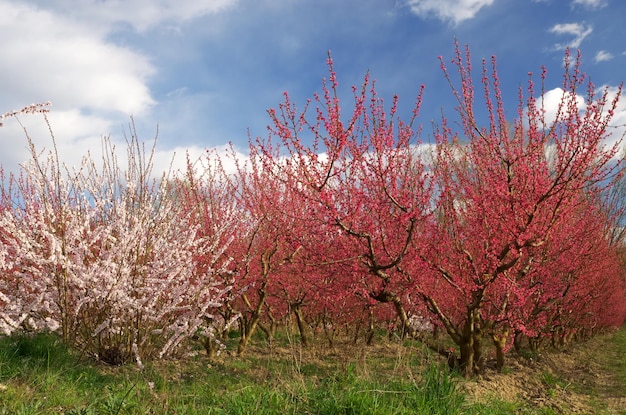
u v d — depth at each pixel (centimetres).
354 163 664
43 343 631
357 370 641
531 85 702
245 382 641
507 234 698
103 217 744
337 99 599
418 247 734
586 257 1009
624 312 1587
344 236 752
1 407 427
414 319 1007
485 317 855
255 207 908
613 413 746
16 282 750
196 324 748
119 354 701
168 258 740
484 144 737
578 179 673
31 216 691
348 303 917
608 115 607
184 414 454
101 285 696
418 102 685
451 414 501
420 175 743
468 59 723
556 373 998
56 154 680
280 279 931
